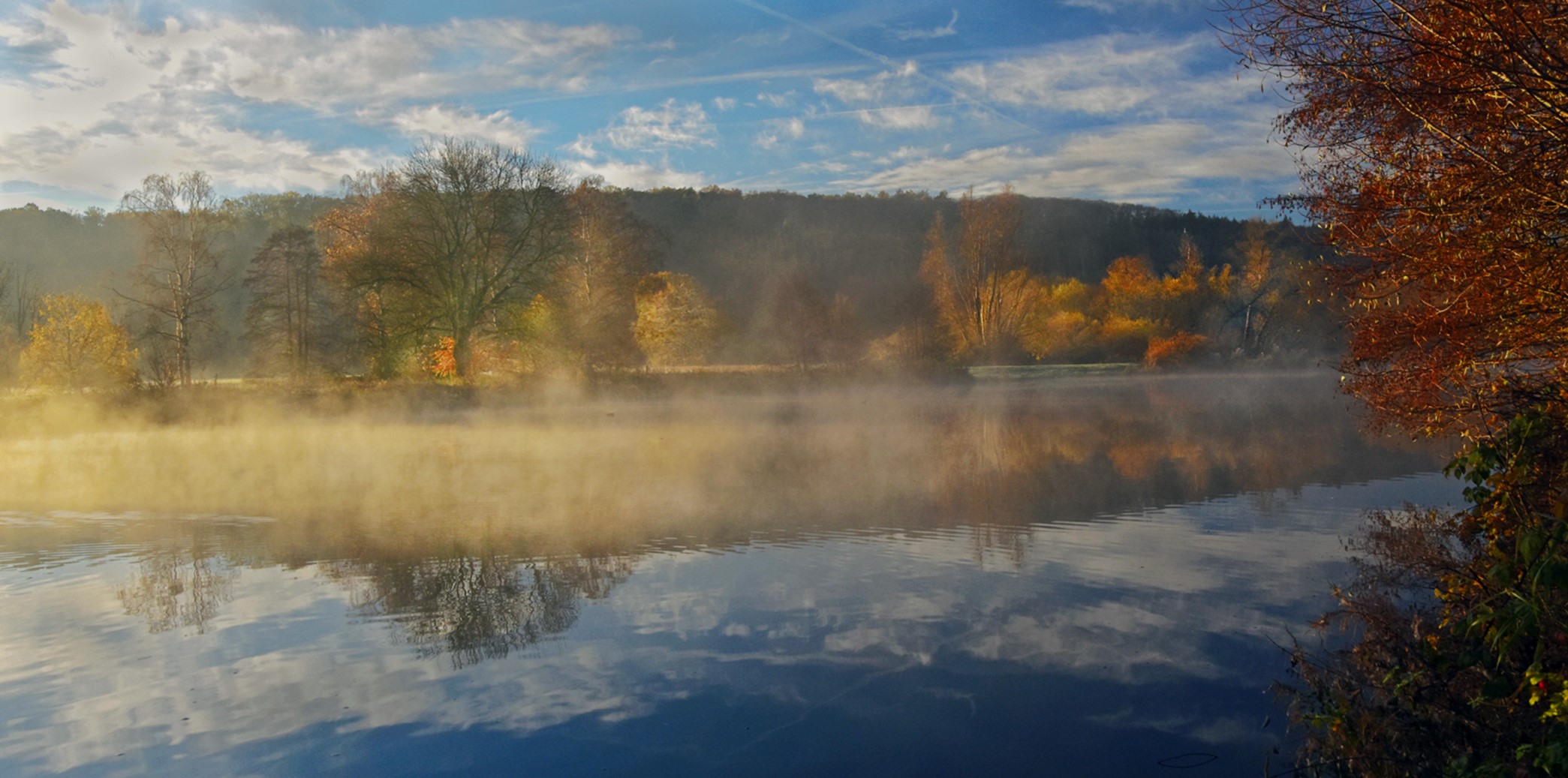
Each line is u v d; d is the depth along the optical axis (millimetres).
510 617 10078
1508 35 5246
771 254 117250
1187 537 13219
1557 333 6645
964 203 59250
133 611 10430
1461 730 6301
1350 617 9453
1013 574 11430
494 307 41031
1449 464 5953
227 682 8336
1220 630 9289
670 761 6867
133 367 39938
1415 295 7977
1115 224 128500
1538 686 4887
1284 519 14289
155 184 43781
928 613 9984
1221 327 66125
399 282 38625
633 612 10211
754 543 13266
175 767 6816
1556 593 5066
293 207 96688
